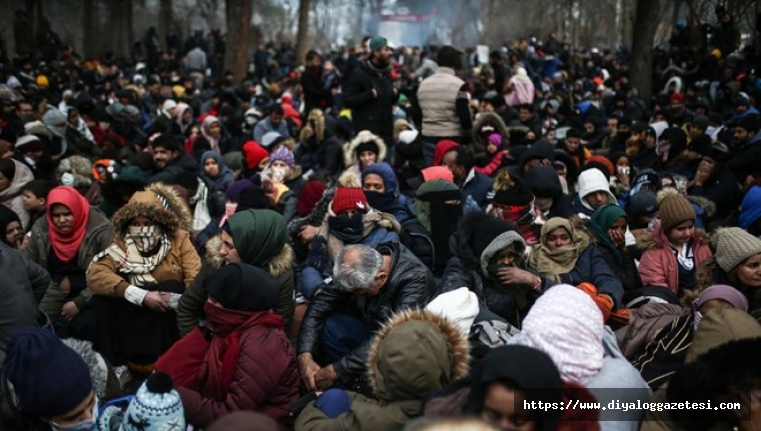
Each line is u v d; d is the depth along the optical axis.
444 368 3.37
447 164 7.60
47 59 29.05
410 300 4.61
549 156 7.71
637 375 3.34
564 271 5.54
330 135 10.98
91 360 4.16
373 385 3.55
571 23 53.22
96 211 6.01
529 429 2.80
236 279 3.97
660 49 23.81
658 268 5.84
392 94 10.26
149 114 19.17
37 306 4.89
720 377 3.07
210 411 3.76
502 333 4.25
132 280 5.30
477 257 4.82
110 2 43.88
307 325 4.74
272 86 23.27
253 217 4.83
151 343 5.25
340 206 5.54
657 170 10.50
